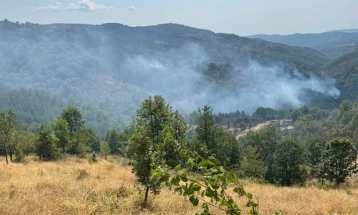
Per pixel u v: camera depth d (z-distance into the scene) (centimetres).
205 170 299
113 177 1923
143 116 2350
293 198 1585
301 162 4241
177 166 301
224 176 292
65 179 1573
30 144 4488
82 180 1639
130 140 1223
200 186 293
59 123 5034
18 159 3362
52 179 1523
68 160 3978
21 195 1089
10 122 3316
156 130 2294
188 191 293
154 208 1116
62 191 1263
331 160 3491
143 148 1169
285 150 4072
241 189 305
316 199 1537
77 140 5209
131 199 1189
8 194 1093
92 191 1273
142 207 1112
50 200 1061
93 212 975
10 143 3316
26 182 1384
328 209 1262
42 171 1892
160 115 2309
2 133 3195
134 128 1309
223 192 304
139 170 1159
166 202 1181
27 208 923
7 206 907
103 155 5691
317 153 5253
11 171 1780
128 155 1235
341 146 3481
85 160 4044
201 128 3350
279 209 1205
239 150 4831
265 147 6131
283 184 4047
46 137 3944
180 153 308
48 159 3988
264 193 1692
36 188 1276
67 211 945
